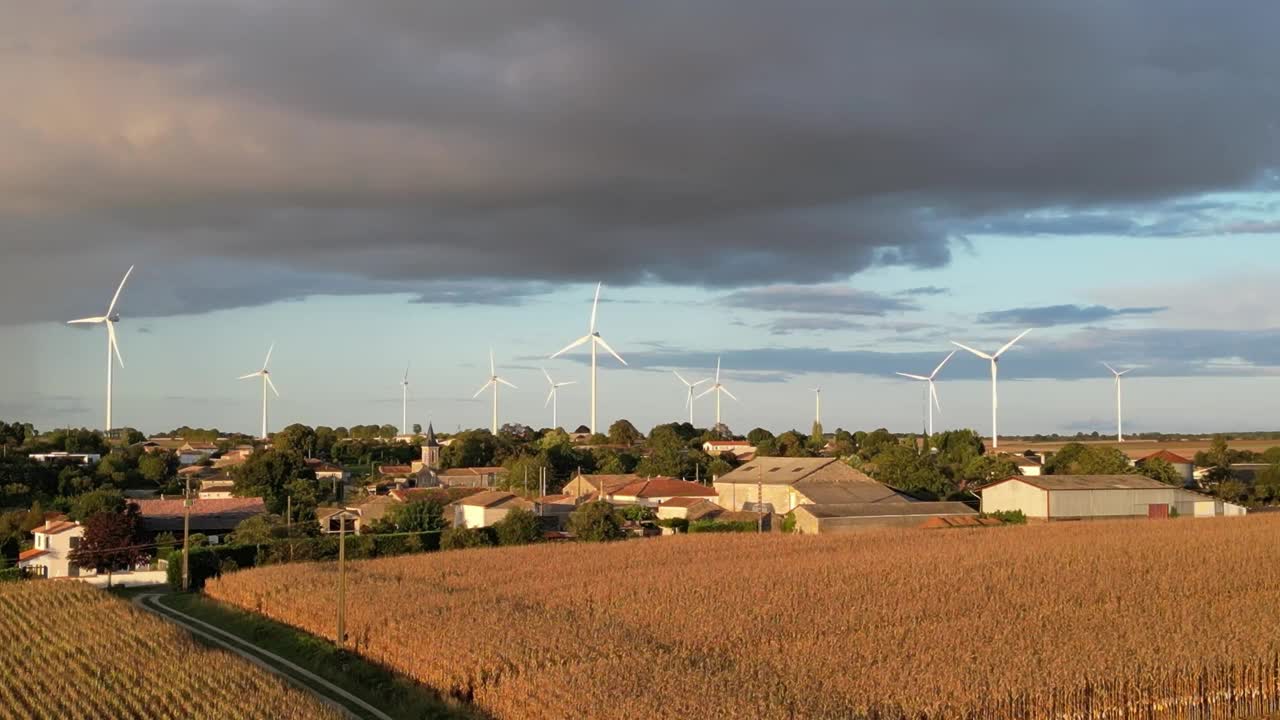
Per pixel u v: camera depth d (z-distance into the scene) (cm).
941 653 4934
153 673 5081
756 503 13438
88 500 11919
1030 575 7150
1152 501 12362
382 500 13762
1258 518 11400
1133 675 4559
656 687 4341
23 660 5484
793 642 5306
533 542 10850
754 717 3934
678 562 8362
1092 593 6562
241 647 6369
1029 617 5850
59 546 10862
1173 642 5097
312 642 6100
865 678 4500
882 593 6512
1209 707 4716
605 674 4575
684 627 5619
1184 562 7719
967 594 6469
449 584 7469
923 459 14750
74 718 4356
